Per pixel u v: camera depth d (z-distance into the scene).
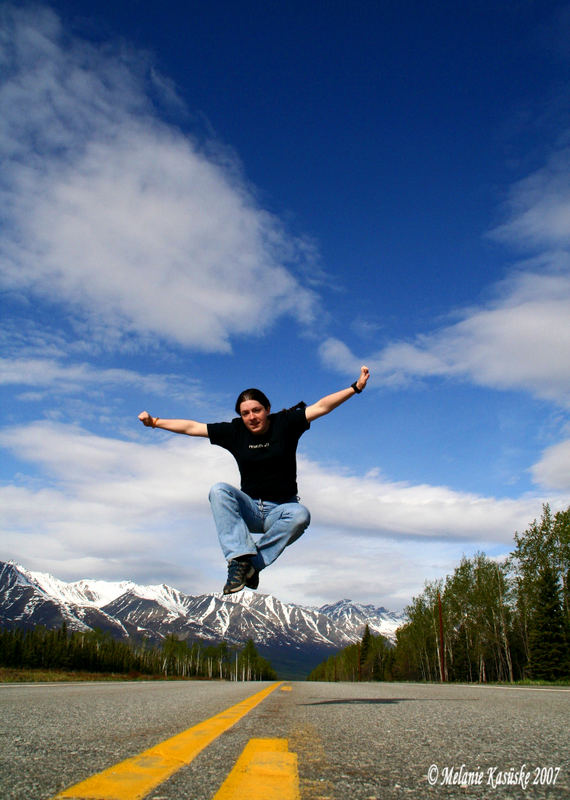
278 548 4.46
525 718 4.18
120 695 7.89
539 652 35.50
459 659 54.03
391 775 1.89
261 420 4.50
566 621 35.00
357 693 9.38
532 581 36.50
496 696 8.58
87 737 2.74
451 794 1.63
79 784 1.63
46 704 5.43
